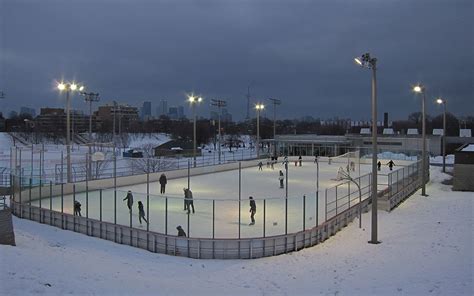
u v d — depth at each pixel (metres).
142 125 161.25
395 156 75.56
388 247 24.80
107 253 24.69
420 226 30.06
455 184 49.66
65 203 34.59
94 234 29.08
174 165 64.94
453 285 16.53
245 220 29.00
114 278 18.48
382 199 36.72
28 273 16.28
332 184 47.94
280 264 22.67
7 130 159.88
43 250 22.73
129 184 47.50
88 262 21.30
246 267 22.42
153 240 25.92
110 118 193.62
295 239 25.58
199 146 119.69
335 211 30.59
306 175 57.12
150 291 16.77
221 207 32.97
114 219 28.72
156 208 32.94
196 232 26.23
